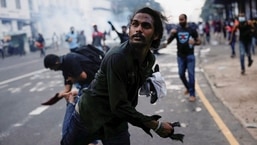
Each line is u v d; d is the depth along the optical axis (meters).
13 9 33.56
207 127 5.25
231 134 4.84
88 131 2.57
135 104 2.59
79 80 3.93
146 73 2.49
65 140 2.80
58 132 5.45
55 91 9.46
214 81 9.32
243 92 7.57
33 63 19.77
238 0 28.42
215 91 7.91
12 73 14.90
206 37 25.83
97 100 2.47
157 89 2.54
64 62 3.90
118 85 2.29
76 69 3.86
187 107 6.65
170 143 4.64
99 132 2.62
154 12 2.28
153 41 2.39
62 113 6.75
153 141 4.75
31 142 5.03
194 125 5.40
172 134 2.45
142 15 2.25
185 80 7.42
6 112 7.14
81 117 2.57
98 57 4.01
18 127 5.89
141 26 2.25
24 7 35.59
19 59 24.45
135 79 2.38
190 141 4.67
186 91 7.84
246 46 10.36
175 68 12.93
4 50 28.52
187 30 7.05
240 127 5.15
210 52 18.77
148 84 2.54
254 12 25.16
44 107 7.40
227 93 7.61
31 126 5.91
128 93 2.43
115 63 2.27
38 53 30.28
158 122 2.37
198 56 17.05
